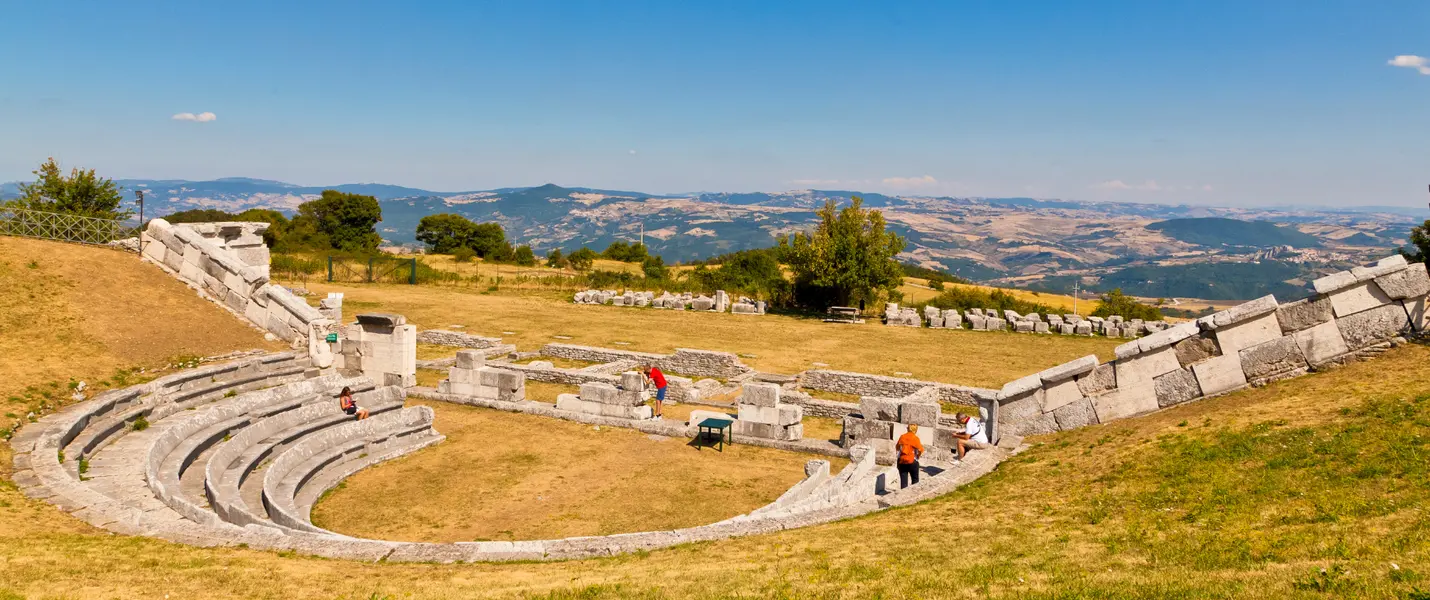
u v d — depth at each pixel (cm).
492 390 2648
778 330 4700
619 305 5650
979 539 1072
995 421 1880
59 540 1077
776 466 2056
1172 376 1709
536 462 2055
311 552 1141
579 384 2989
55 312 2319
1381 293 1586
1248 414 1429
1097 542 995
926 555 1003
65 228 3023
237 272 2828
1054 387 1812
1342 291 1603
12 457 1490
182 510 1338
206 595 884
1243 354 1661
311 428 2019
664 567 1042
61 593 833
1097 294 8131
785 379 3155
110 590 865
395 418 2192
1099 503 1182
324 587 954
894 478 1711
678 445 2227
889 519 1261
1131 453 1393
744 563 1034
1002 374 3362
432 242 12425
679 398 2833
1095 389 1775
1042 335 4594
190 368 2317
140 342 2358
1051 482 1362
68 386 1942
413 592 934
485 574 1045
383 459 2025
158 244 2948
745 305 5525
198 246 2883
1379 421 1200
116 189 4853
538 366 3078
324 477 1831
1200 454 1281
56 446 1571
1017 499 1295
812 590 871
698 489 1866
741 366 3316
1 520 1154
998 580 855
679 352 3394
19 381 1884
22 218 2959
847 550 1066
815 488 1734
